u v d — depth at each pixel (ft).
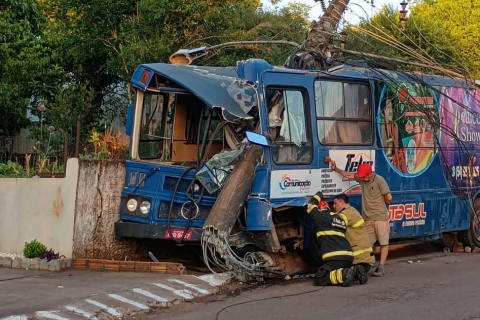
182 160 36.52
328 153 33.96
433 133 40.57
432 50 67.31
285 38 66.59
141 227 33.12
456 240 44.57
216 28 57.77
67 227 33.99
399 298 28.19
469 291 29.66
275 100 32.09
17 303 26.20
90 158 38.01
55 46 63.93
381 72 37.78
